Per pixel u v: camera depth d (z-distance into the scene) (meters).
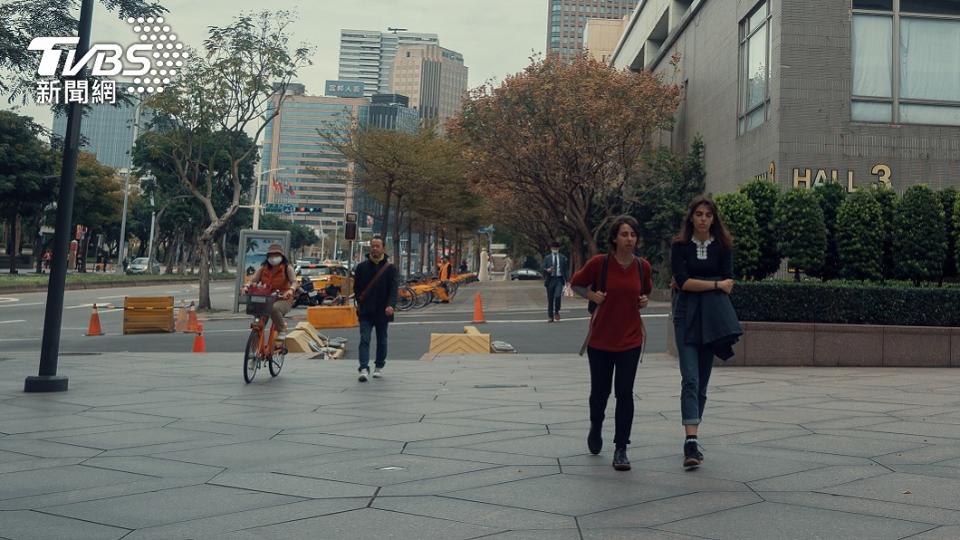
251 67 28.20
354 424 7.29
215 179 58.44
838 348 12.57
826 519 4.20
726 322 5.65
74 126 10.07
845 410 8.05
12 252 55.53
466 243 99.88
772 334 12.57
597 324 5.64
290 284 11.08
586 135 31.92
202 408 8.31
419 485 4.97
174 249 72.44
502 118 32.75
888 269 16.11
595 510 4.39
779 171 25.00
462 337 15.47
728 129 30.41
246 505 4.53
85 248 70.12
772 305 12.73
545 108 31.98
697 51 35.06
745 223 15.36
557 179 33.47
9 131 50.72
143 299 20.62
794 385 10.19
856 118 25.25
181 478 5.21
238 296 28.14
